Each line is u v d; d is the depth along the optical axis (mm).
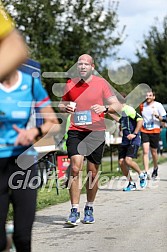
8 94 3771
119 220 7461
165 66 45438
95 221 7418
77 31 26312
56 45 25656
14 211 3850
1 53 3225
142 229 6836
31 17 24391
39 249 5836
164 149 25453
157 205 8734
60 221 7465
